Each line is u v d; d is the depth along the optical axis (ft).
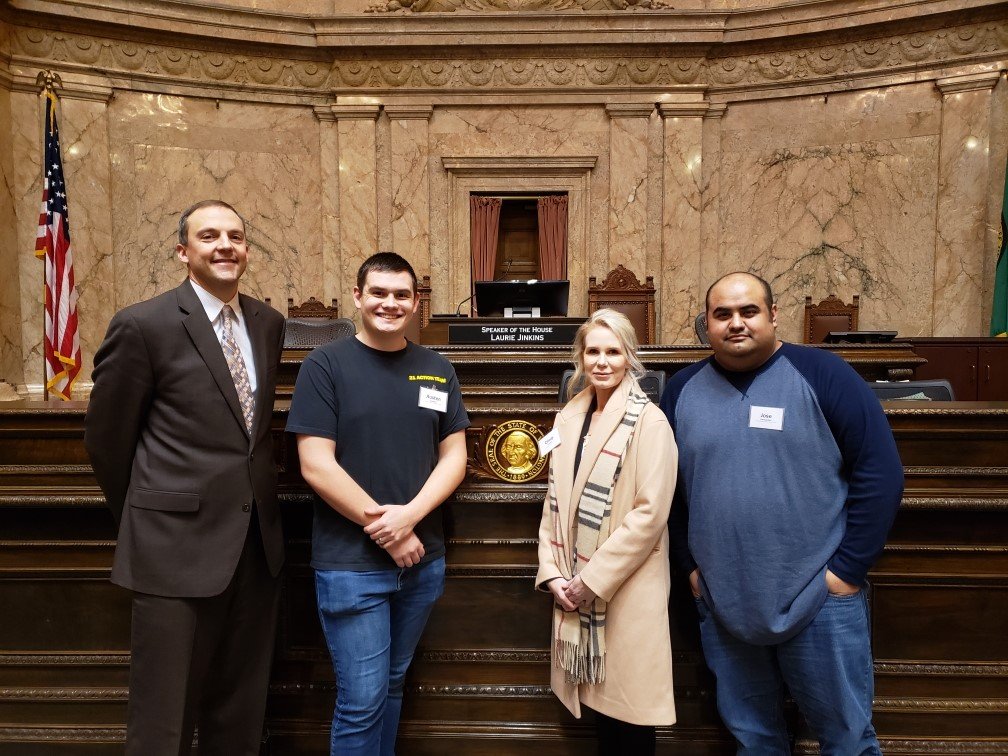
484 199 25.57
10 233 21.17
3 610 6.94
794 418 5.19
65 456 6.93
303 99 24.82
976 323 22.13
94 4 21.47
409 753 6.84
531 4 24.45
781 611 5.14
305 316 23.06
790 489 5.15
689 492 5.52
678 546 5.77
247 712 5.75
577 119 25.18
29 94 21.38
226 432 5.30
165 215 23.40
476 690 6.81
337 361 5.41
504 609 6.84
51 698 6.86
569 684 5.55
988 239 21.84
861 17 22.49
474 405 6.85
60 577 6.88
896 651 6.64
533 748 6.75
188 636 5.18
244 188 24.31
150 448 5.23
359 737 5.28
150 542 5.11
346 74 24.75
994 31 21.38
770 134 24.54
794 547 5.14
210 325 5.32
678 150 24.79
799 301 24.47
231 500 5.28
